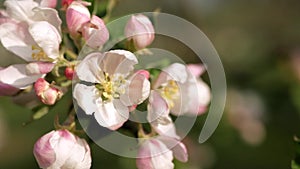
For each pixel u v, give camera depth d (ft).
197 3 3.67
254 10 4.11
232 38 3.78
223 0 4.21
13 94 1.74
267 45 3.41
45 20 1.70
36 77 1.70
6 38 1.72
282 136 3.25
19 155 4.01
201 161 2.97
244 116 3.07
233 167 3.21
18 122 4.10
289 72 3.02
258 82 3.14
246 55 3.33
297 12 3.95
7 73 1.70
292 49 3.18
